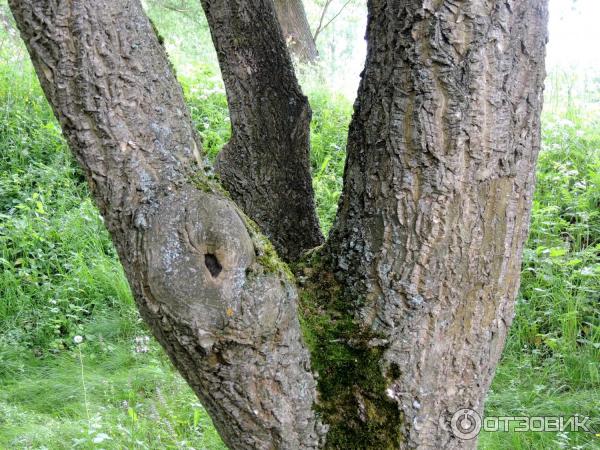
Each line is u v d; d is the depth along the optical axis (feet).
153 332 3.98
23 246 13.12
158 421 8.41
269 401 4.04
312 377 4.23
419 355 4.35
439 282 4.27
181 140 3.93
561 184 13.73
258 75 5.88
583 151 14.82
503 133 4.18
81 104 3.70
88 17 3.65
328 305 4.51
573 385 9.87
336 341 4.40
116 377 10.16
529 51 4.17
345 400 4.33
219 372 3.89
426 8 4.06
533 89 4.23
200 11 29.14
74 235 13.69
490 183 4.22
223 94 18.39
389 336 4.35
